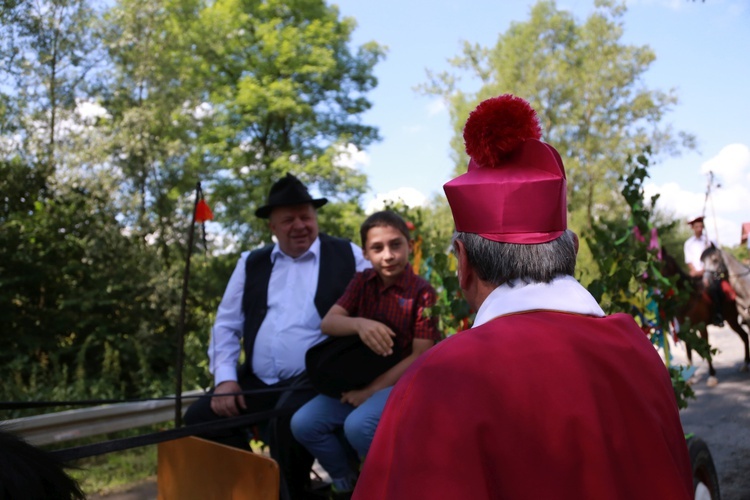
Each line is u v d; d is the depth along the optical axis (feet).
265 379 11.43
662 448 3.89
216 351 11.81
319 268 11.69
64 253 39.75
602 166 90.22
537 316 4.19
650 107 90.12
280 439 10.47
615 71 90.48
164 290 40.78
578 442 3.70
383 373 9.71
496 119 4.38
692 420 22.26
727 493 15.30
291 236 11.66
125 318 40.45
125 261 41.78
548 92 91.97
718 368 31.76
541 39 95.14
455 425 3.66
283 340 11.32
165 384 30.48
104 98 48.91
